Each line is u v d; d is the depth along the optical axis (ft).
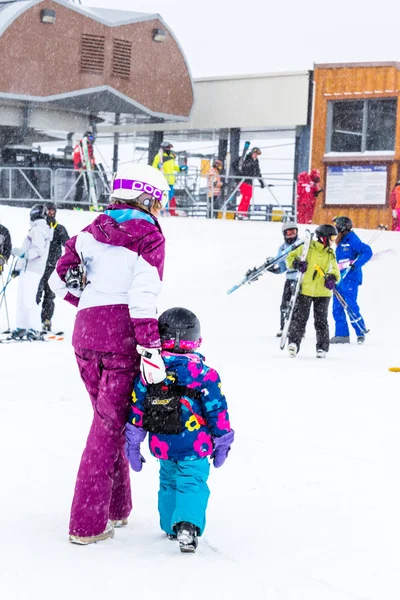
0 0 81.20
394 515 14.01
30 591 10.66
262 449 18.22
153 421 12.23
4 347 35.91
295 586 10.99
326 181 92.99
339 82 91.66
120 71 83.76
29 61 78.48
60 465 16.72
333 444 18.70
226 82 96.17
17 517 13.66
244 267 57.00
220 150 103.45
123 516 13.48
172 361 12.42
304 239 33.24
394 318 45.24
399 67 89.30
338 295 38.40
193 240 65.00
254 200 81.10
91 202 76.64
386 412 22.13
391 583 11.12
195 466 12.42
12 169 79.97
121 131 103.86
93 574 11.27
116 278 12.70
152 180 13.17
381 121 90.94
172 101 88.63
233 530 13.28
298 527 13.42
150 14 85.66
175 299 50.52
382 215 90.63
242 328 43.52
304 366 30.60
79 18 80.69
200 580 11.14
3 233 39.09
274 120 93.81
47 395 24.22
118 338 12.63
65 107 86.79
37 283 38.75
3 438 18.85
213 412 12.36
